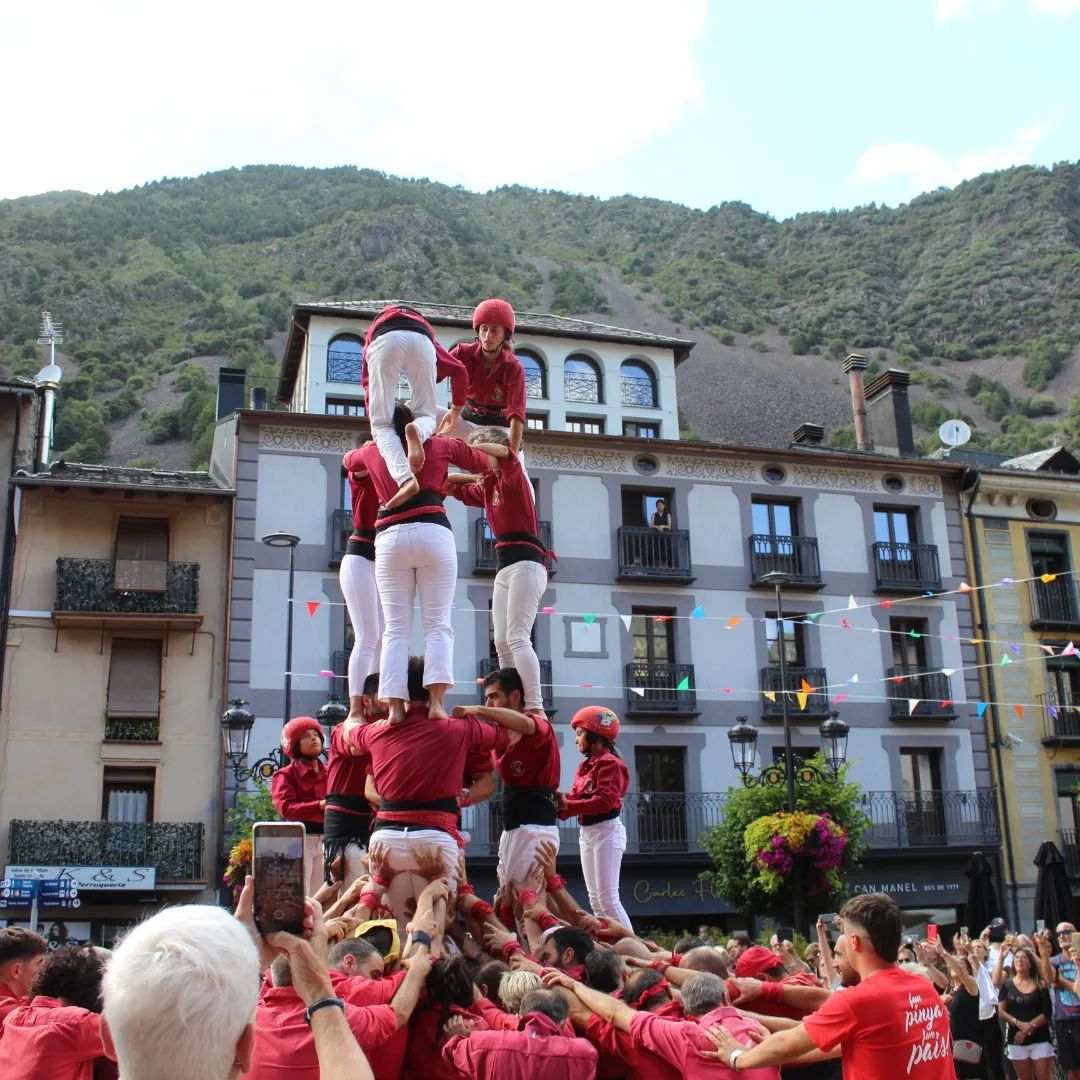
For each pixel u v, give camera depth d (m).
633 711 28.95
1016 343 156.50
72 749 25.56
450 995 4.64
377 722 6.44
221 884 25.31
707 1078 4.69
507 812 7.16
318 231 183.62
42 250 156.88
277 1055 3.99
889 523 32.56
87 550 26.83
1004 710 31.69
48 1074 4.43
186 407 105.56
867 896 4.75
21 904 24.16
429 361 6.77
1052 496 33.59
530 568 7.26
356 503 6.99
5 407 26.88
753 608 30.66
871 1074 4.44
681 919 28.88
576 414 35.00
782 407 147.62
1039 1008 11.88
